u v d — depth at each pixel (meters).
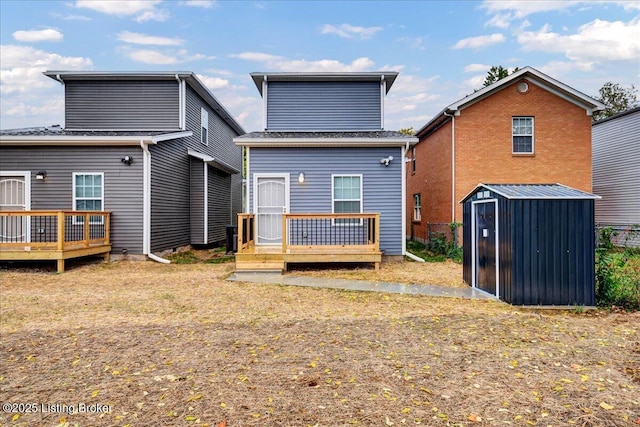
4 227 11.65
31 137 11.30
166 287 8.13
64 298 7.12
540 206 6.54
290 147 11.75
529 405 3.21
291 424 2.93
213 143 18.38
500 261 6.96
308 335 5.00
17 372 3.89
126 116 14.20
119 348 4.55
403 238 11.86
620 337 4.90
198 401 3.29
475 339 4.82
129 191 11.86
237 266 9.69
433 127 16.58
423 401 3.27
